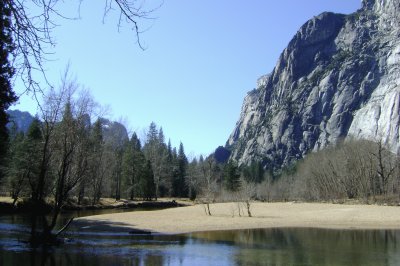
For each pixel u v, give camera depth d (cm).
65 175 2878
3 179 5997
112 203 7888
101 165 7044
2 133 2333
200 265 2269
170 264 2278
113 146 8644
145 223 4462
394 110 18962
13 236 3034
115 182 9169
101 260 2302
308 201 10212
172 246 2956
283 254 2675
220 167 15300
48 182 3881
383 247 3002
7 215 4850
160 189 11756
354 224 4691
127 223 4388
